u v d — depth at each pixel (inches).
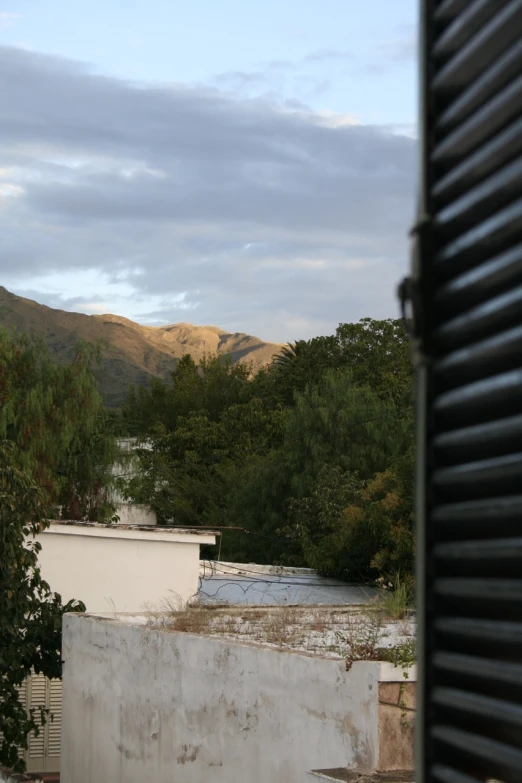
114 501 1275.8
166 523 1449.3
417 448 67.9
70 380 1036.5
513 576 57.9
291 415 1243.2
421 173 68.9
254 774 331.3
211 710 361.4
